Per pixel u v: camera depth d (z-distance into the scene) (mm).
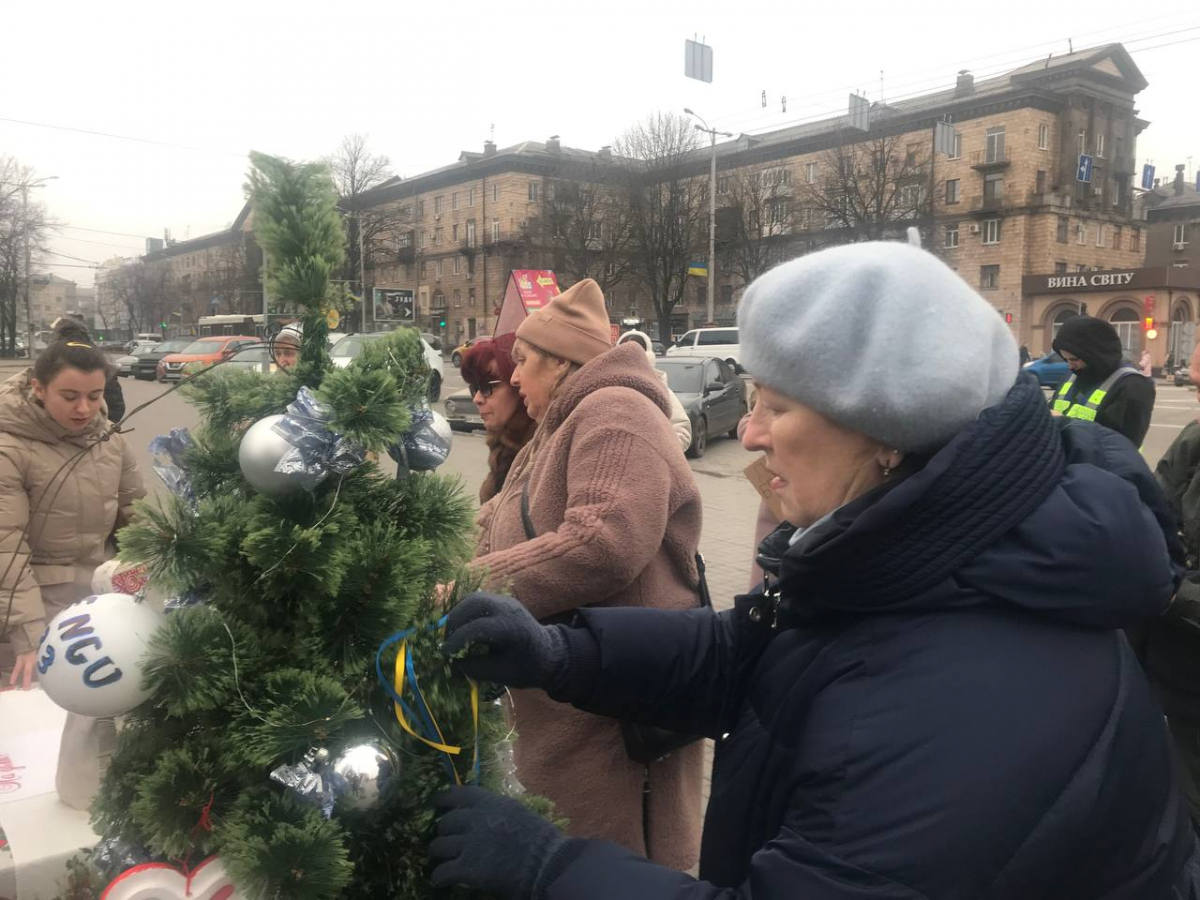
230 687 910
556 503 1646
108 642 913
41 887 1250
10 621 2250
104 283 84500
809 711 829
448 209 57719
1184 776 1954
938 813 691
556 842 851
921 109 41781
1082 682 754
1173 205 50406
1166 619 1917
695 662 1097
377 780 892
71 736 1367
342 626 971
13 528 2316
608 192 38781
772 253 37656
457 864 854
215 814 922
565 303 1862
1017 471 768
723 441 12609
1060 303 37719
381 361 1026
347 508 989
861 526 768
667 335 38969
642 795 1679
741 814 902
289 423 913
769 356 858
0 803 1414
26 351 45000
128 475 2709
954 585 769
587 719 1617
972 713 723
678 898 786
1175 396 21906
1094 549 739
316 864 858
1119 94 42812
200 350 26531
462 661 989
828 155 37781
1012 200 40594
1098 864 737
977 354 793
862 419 806
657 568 1641
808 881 723
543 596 1437
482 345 2238
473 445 11352
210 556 924
